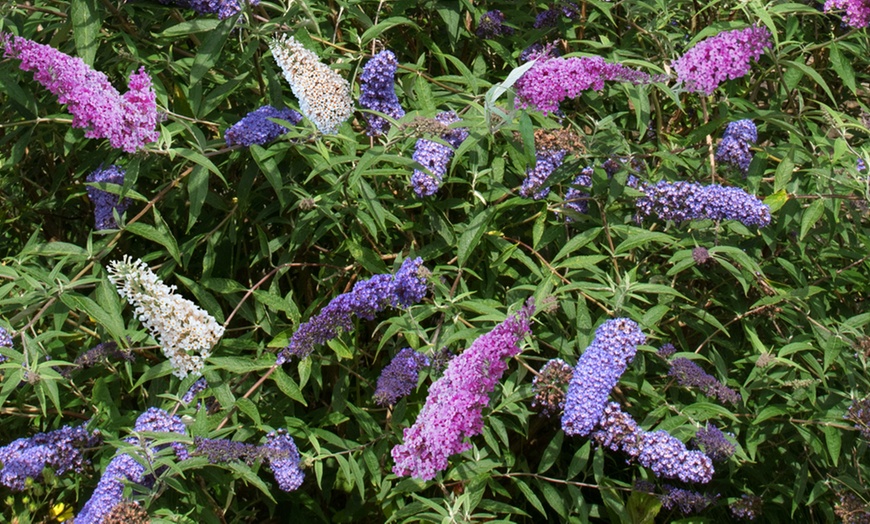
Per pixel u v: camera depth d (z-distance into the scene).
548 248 2.07
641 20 2.23
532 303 1.71
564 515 1.92
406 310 1.90
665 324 2.05
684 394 2.00
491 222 2.04
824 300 2.06
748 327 1.96
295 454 1.85
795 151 2.05
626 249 1.96
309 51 1.87
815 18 2.26
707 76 1.95
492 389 1.72
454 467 1.90
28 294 1.88
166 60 2.06
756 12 1.97
